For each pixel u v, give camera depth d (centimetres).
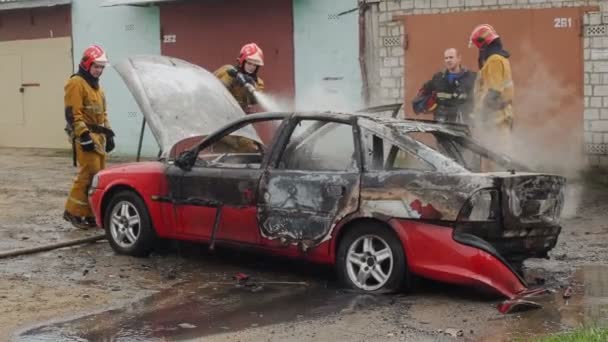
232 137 905
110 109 1886
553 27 1415
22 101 2059
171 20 1791
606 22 1383
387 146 718
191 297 708
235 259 857
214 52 1739
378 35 1540
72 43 1955
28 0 1952
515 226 686
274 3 1648
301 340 579
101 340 587
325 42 1597
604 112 1395
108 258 863
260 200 763
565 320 618
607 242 927
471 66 1467
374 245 708
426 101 1116
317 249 734
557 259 843
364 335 588
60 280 769
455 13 1473
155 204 840
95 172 1008
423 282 735
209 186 798
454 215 667
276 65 1659
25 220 1088
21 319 641
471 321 620
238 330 605
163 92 956
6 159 1842
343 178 720
